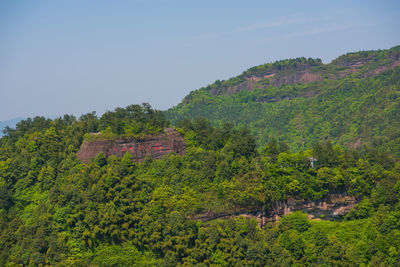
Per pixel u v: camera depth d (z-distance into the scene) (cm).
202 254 15525
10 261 15775
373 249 15512
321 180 17075
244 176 17325
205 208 16625
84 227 16250
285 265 15112
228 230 16062
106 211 16400
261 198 16762
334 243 15862
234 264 15288
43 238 16112
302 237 16338
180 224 15925
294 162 17688
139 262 15750
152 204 16638
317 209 17125
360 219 16925
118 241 16262
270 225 16912
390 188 17025
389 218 15988
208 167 17925
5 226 17350
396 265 14912
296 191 17025
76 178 17612
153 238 15888
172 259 15400
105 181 17250
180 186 17425
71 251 15888
